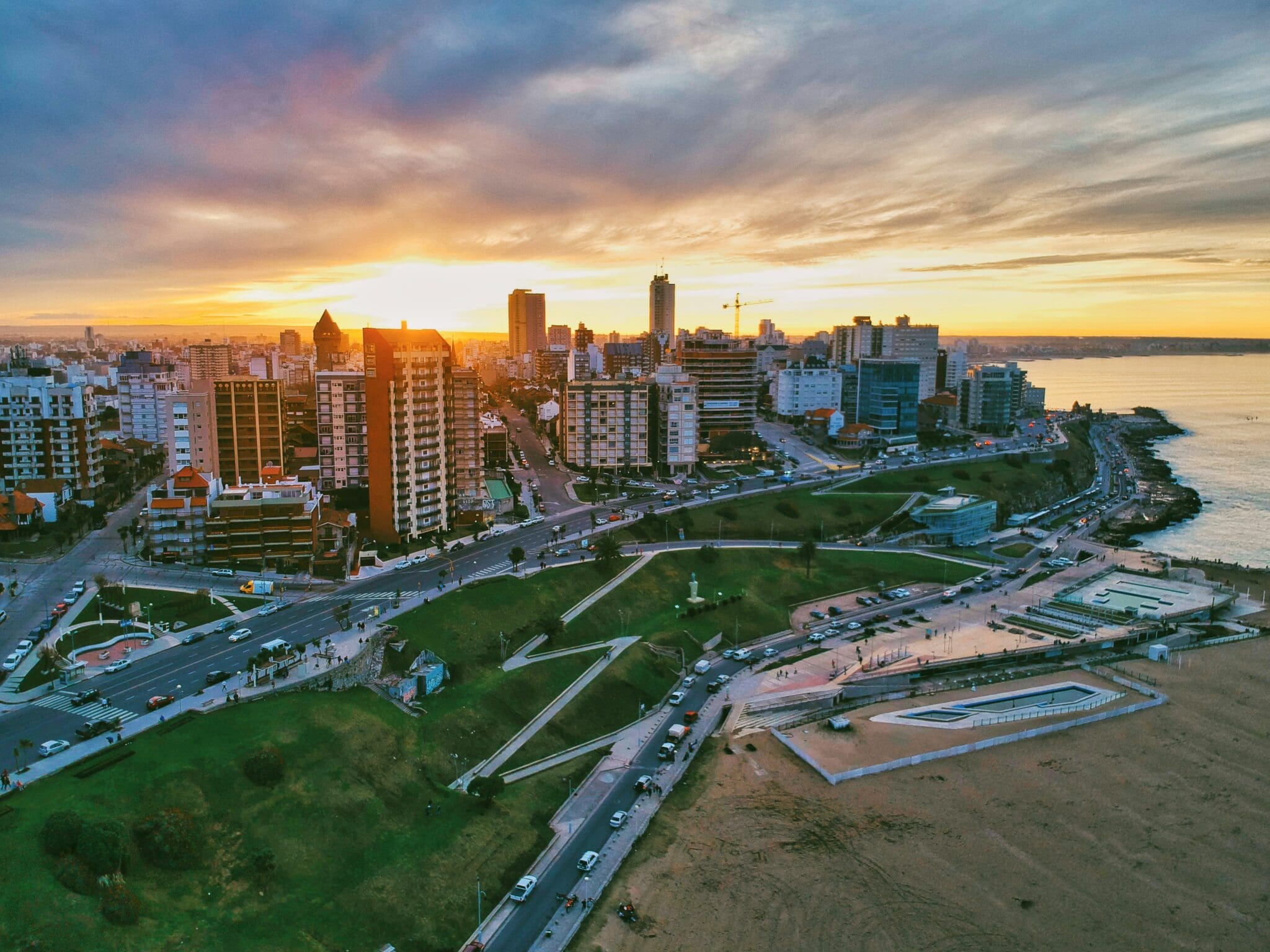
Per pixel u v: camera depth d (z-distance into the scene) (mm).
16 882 95312
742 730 166500
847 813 139875
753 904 118062
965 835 135000
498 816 131500
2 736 127938
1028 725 170125
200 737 126812
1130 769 155250
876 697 184875
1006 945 111938
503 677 169500
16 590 186625
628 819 136250
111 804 110125
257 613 178250
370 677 157625
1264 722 173500
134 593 185375
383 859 117375
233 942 98750
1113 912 118562
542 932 110875
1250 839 135500
